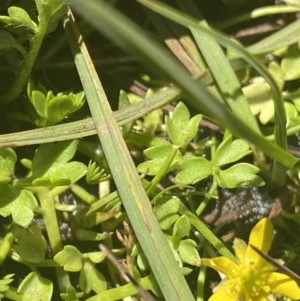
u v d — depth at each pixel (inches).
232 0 9.3
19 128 8.9
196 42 8.8
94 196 8.9
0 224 8.6
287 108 8.9
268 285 8.1
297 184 8.9
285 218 8.9
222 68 8.6
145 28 9.2
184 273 8.3
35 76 9.0
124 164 8.1
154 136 9.0
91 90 8.3
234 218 8.9
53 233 8.5
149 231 8.0
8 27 8.7
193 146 9.0
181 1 9.1
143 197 8.1
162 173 8.4
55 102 8.3
